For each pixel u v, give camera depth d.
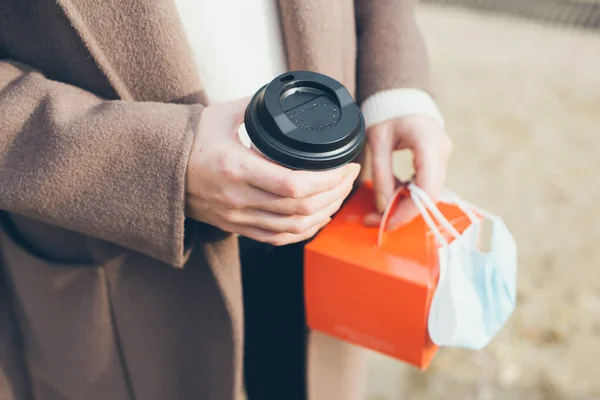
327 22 0.94
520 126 3.06
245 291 1.28
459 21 4.02
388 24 1.08
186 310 1.06
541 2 4.21
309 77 0.79
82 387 1.14
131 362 1.11
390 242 0.98
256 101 0.76
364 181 1.17
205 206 0.80
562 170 2.78
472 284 0.93
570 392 1.88
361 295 0.96
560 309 2.13
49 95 0.79
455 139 2.96
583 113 3.16
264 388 1.47
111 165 0.77
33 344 1.13
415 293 0.90
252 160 0.73
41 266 0.98
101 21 0.79
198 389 1.19
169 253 0.84
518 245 2.39
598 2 4.18
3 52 0.85
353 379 1.37
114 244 0.94
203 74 0.93
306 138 0.72
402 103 1.03
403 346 0.98
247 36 0.93
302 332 1.30
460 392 1.89
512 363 1.96
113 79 0.83
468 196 2.62
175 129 0.76
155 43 0.80
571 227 2.48
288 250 1.18
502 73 3.49
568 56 3.66
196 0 0.86
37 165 0.78
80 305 1.01
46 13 0.78
